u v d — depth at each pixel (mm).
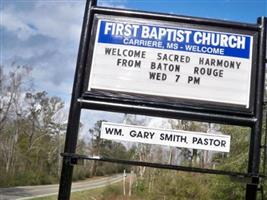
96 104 6543
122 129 6359
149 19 6773
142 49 6695
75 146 6398
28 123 77188
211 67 6637
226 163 19891
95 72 6645
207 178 36000
